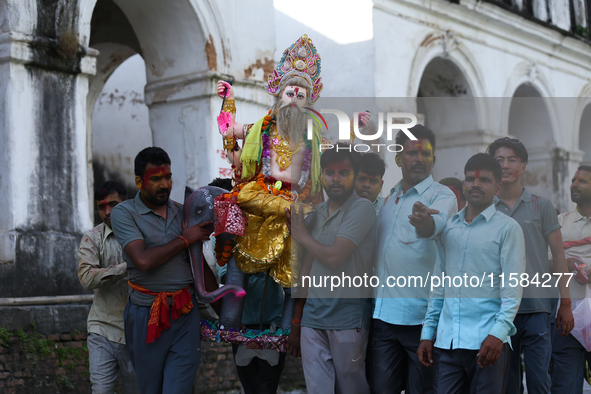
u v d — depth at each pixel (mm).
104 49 11516
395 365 3842
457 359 3559
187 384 3742
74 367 5754
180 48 8625
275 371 4285
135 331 3750
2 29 6574
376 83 10680
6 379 5340
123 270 4324
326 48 11227
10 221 6402
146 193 3779
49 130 6727
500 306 3500
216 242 3977
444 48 11961
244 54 8891
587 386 7434
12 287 6262
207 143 8406
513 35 13500
